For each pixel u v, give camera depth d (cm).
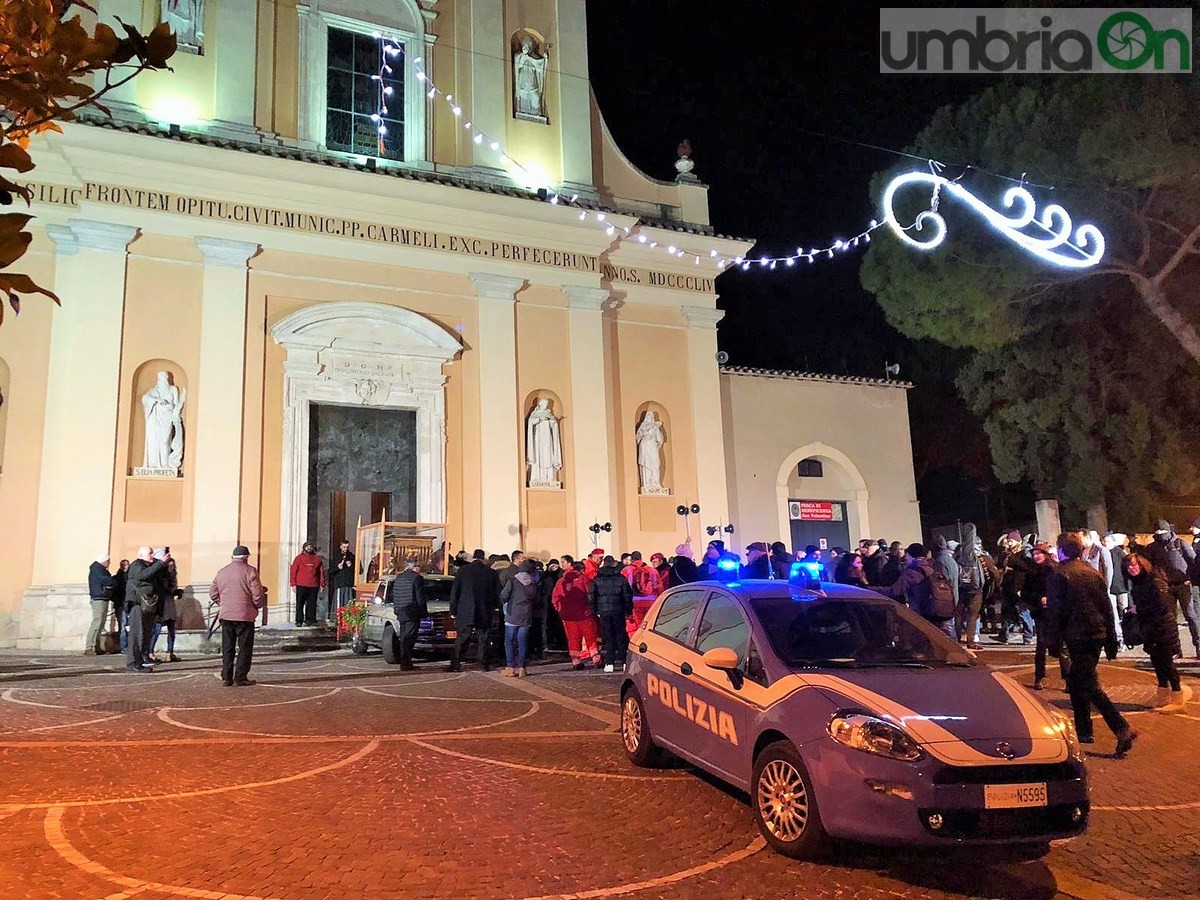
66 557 1595
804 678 545
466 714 960
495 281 2031
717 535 2191
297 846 528
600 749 786
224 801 620
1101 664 1312
